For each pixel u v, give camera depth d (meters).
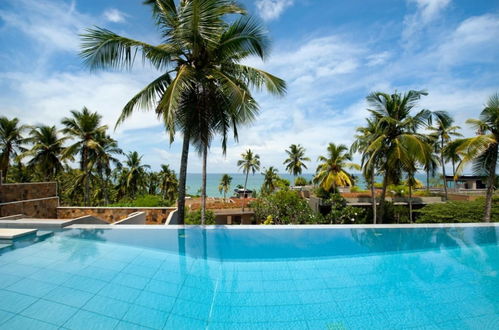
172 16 7.34
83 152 20.14
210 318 3.65
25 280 4.43
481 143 11.90
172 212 11.08
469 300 4.21
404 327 3.52
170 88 6.34
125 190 33.50
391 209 19.14
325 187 21.81
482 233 7.48
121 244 6.27
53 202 12.20
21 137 20.73
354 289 4.52
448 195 22.38
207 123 7.74
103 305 3.81
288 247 6.39
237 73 8.03
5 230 6.45
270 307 3.95
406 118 14.15
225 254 5.93
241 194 52.28
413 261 5.74
